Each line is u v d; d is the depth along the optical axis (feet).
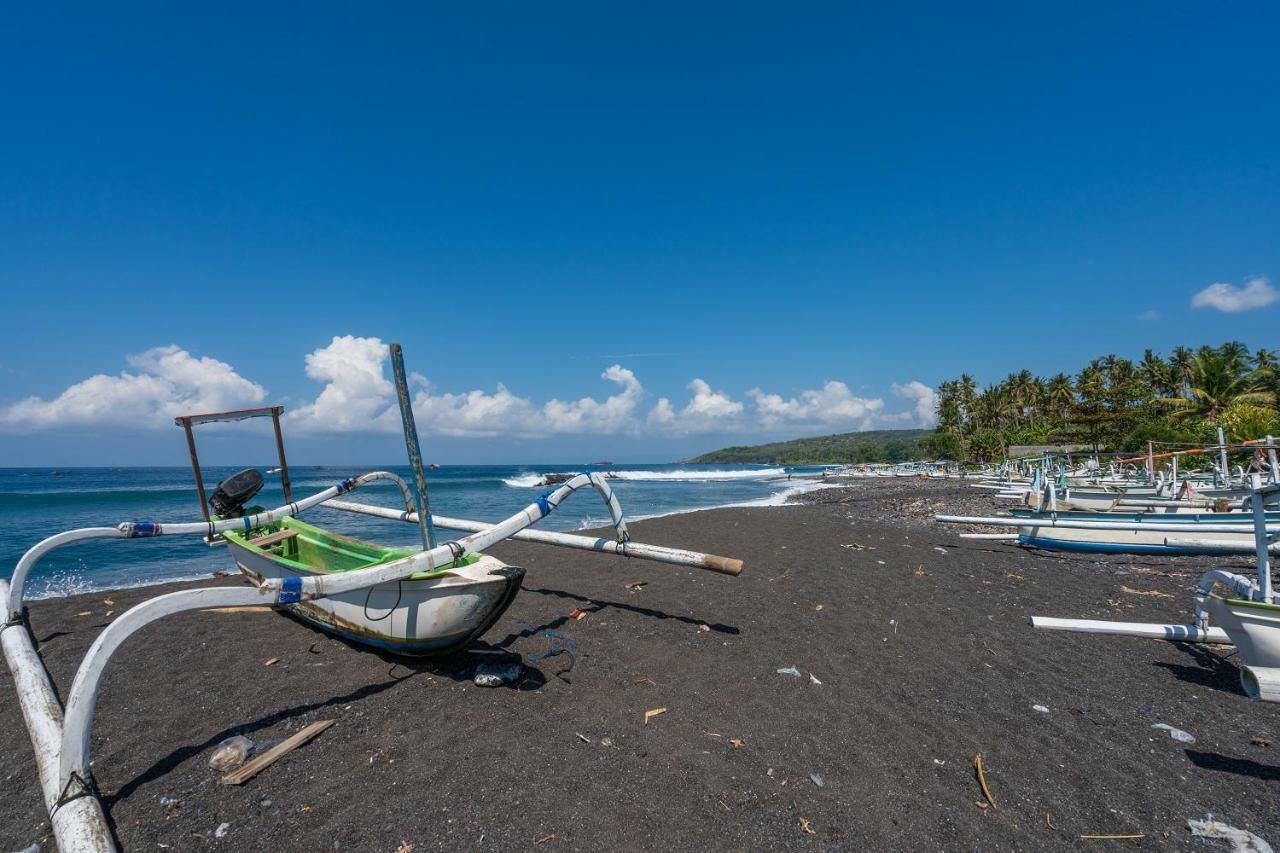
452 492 103.60
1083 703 13.98
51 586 27.76
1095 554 34.01
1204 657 16.90
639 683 14.78
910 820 9.55
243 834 9.08
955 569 29.76
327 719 12.69
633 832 9.11
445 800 9.87
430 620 14.37
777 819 9.50
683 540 39.60
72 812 8.76
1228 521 30.89
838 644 18.02
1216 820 9.63
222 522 20.27
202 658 16.25
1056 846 9.02
